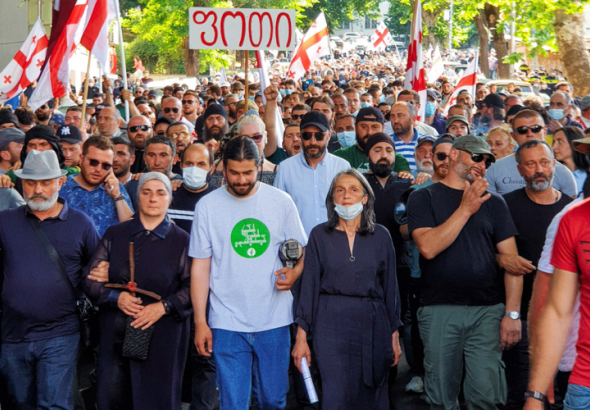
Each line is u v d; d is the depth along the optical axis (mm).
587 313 3480
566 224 3508
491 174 6492
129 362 4859
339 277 4844
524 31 19781
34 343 4945
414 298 6223
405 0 32125
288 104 12172
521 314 5496
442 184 5086
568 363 4047
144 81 31688
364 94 14984
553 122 9500
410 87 11039
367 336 4824
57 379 4988
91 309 5191
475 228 4922
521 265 4863
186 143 7773
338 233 4898
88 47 9727
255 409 4996
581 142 4117
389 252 4945
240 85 17453
